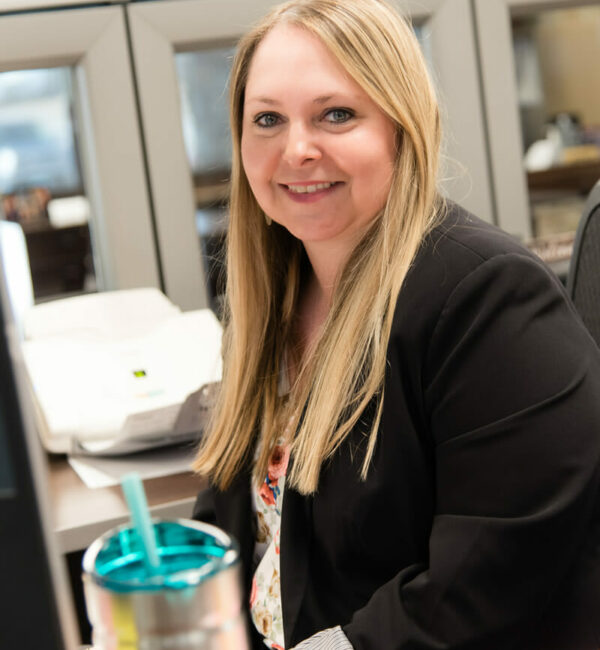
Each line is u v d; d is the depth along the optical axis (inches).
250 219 44.8
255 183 40.7
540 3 62.5
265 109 38.4
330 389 37.0
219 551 17.9
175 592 15.6
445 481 34.4
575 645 33.7
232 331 46.8
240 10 58.1
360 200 38.6
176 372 52.6
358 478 35.7
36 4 55.2
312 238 40.0
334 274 42.4
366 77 36.5
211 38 58.2
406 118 36.9
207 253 63.1
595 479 32.0
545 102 118.9
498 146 63.6
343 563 36.8
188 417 49.2
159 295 59.2
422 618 32.4
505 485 32.5
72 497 45.4
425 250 36.0
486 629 32.1
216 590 15.9
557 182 76.6
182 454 50.8
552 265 61.1
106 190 58.9
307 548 37.8
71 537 41.8
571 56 118.2
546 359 32.6
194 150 91.0
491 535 32.1
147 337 55.9
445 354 34.3
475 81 62.3
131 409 49.7
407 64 37.1
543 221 76.0
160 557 18.5
